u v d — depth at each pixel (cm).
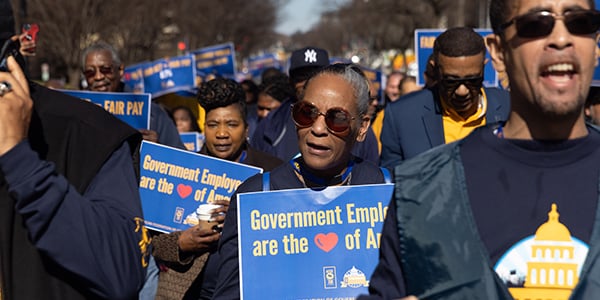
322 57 577
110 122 235
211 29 4734
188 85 957
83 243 211
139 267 226
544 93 195
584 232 192
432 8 4028
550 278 192
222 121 448
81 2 2567
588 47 196
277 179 301
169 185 411
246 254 282
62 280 220
